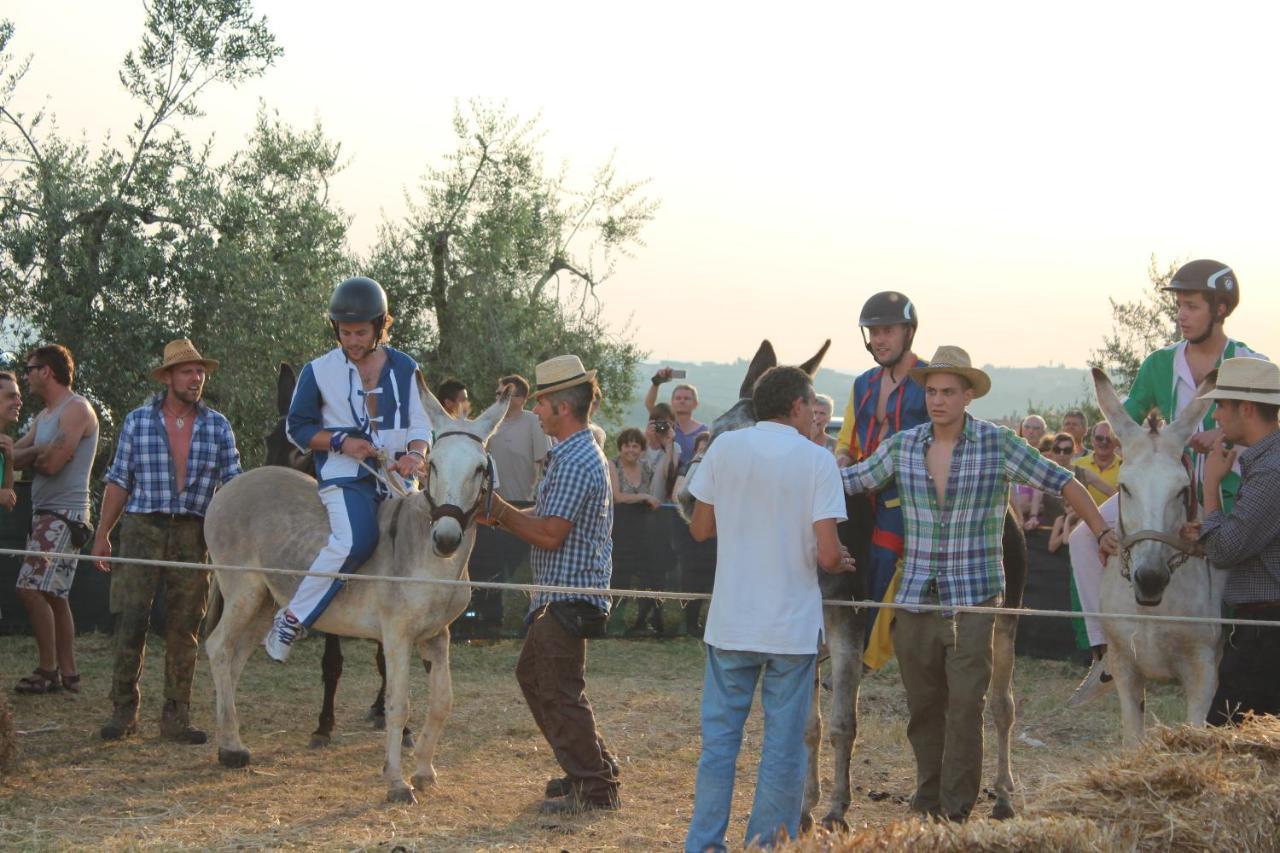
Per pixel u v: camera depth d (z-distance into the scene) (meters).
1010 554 6.42
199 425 8.07
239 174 16.25
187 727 7.93
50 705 8.79
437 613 6.71
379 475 6.91
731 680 5.19
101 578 11.45
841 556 5.13
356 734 8.27
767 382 5.34
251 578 7.30
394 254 19.06
